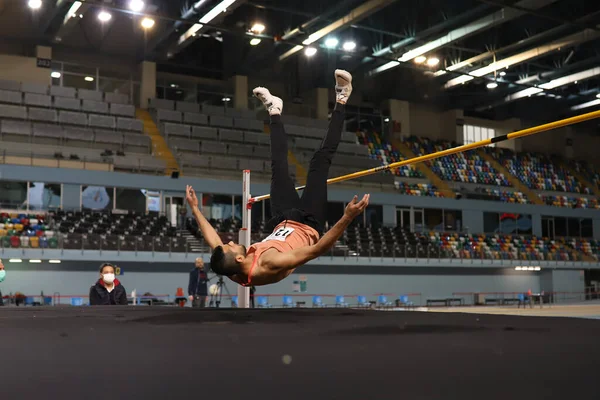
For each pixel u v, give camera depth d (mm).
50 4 28422
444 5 28734
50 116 29969
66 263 24750
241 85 36812
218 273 4020
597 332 3283
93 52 33781
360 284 30469
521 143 47406
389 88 40969
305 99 39344
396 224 33969
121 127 31516
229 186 30188
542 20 30156
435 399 1607
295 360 2223
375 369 2043
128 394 1673
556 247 38094
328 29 29078
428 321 4055
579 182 46812
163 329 3434
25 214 25469
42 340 2910
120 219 26375
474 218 36438
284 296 25438
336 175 33781
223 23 31375
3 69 31203
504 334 3145
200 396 1645
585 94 40438
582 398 1610
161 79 35906
